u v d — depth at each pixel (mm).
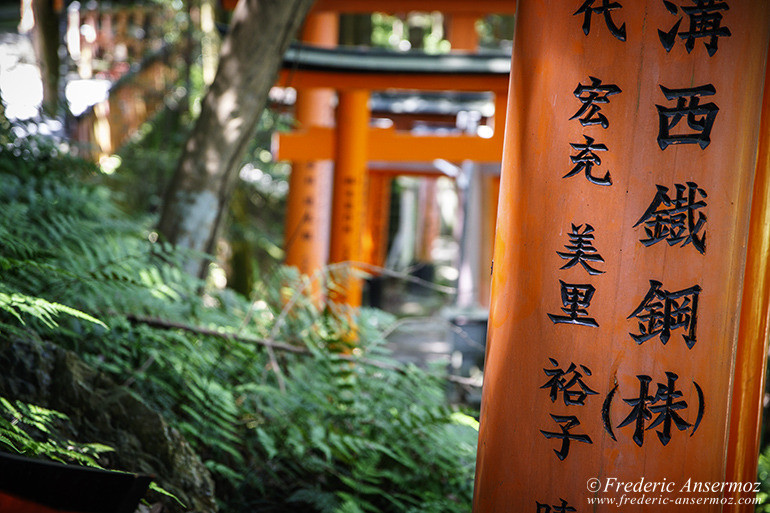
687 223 1818
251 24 4328
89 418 2506
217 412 3031
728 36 1793
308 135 7922
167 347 3186
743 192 1836
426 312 14156
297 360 3779
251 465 3070
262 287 4441
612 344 1856
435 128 11508
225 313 3916
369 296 12688
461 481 3270
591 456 1874
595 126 1859
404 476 3209
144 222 5508
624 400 1855
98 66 8289
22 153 4082
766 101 2338
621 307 1852
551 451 1908
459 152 7785
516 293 1950
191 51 8891
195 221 4324
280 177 12328
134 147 7738
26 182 3971
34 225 3479
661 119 1824
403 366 3805
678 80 1812
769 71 2320
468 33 10414
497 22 15938
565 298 1891
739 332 2406
